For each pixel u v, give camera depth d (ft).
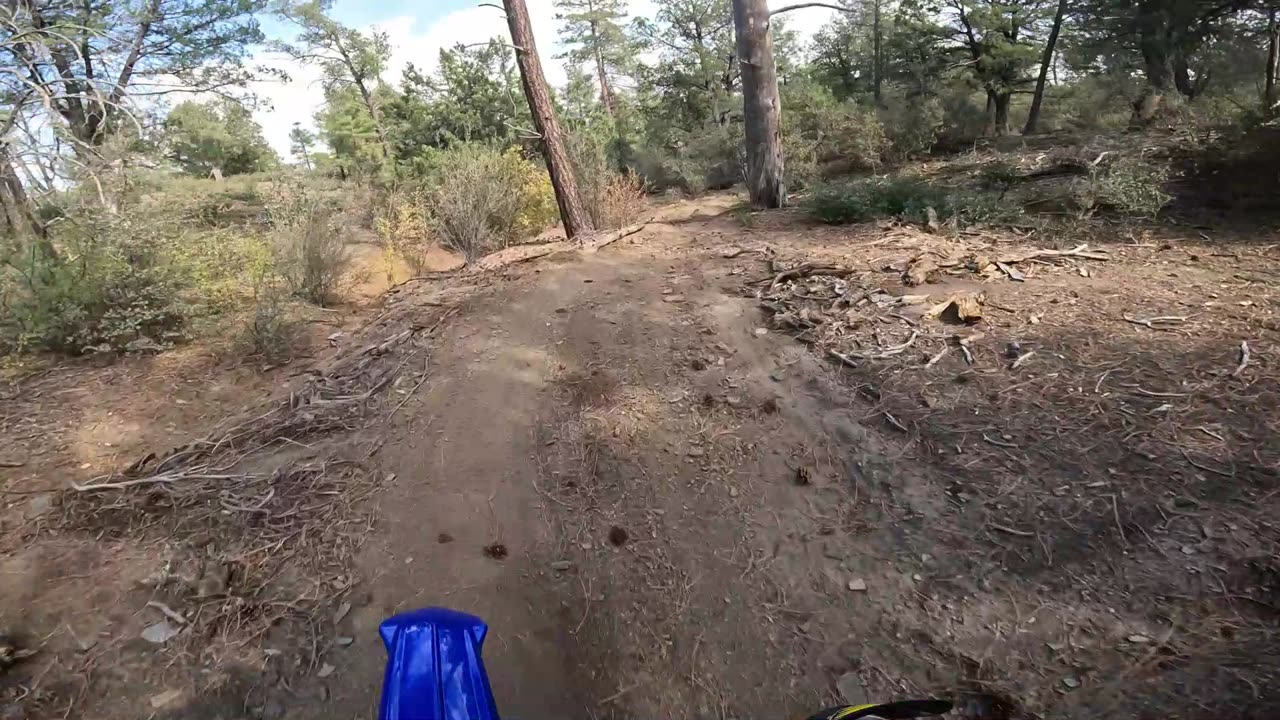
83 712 8.52
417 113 87.66
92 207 21.76
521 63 29.37
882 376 13.97
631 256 23.77
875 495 11.23
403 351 17.13
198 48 49.11
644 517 11.39
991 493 10.77
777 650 9.07
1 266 21.01
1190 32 56.39
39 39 19.04
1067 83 77.87
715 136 65.67
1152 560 9.26
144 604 10.02
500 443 13.29
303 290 24.79
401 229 31.86
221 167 95.71
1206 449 10.81
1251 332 13.70
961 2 72.59
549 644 9.35
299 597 10.11
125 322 19.43
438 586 10.19
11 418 15.78
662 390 14.51
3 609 9.87
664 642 9.34
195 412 16.15
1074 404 12.32
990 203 24.77
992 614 9.04
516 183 35.45
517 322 18.12
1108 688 7.82
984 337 14.78
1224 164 24.94
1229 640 8.05
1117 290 16.46
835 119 53.47
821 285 18.34
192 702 8.64
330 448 13.48
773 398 13.84
